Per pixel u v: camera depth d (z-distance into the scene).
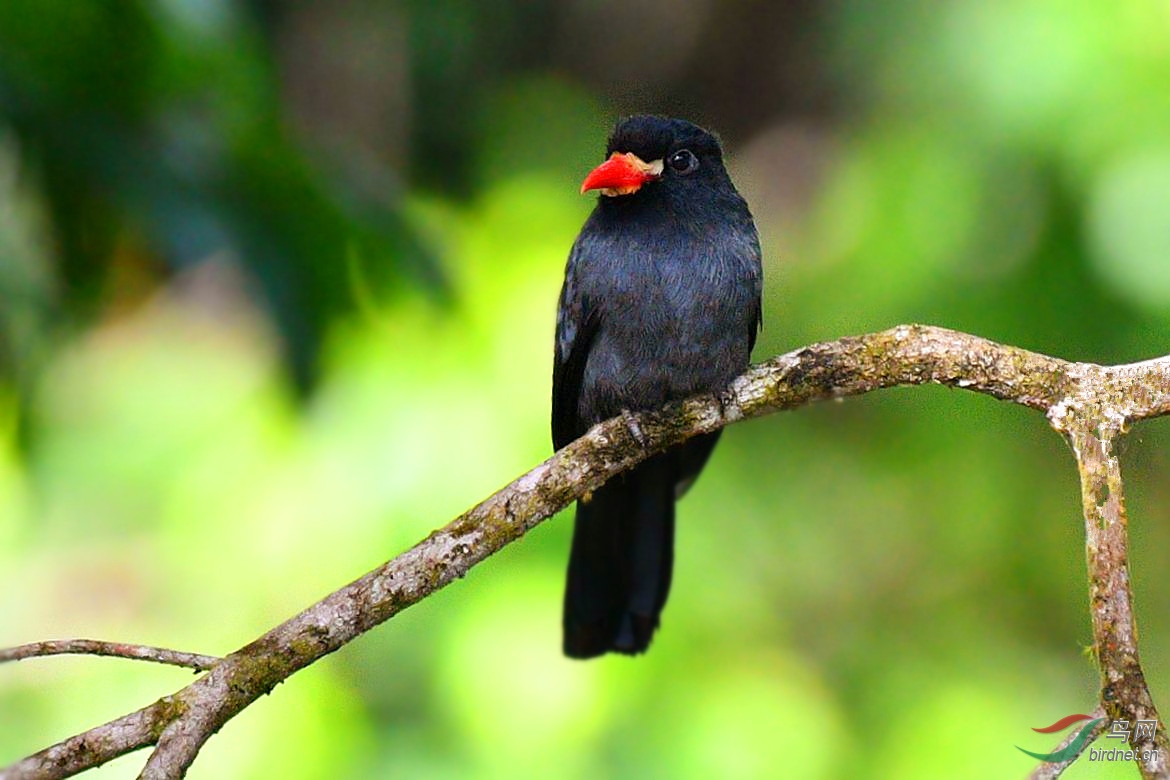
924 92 12.77
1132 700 5.39
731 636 12.27
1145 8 11.77
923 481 13.78
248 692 5.61
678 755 11.09
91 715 11.66
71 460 12.02
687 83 17.72
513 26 16.62
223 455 12.05
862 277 12.90
